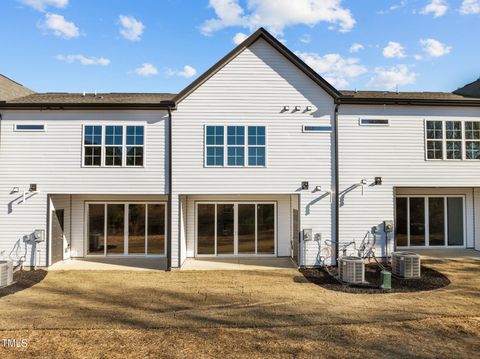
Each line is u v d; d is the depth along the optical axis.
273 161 13.33
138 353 6.29
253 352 6.30
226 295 9.82
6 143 13.12
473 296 9.58
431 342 6.70
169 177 13.14
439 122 13.86
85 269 13.08
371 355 6.18
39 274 12.16
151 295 9.87
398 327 7.42
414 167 13.69
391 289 10.23
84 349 6.46
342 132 13.55
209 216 15.36
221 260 14.57
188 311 8.50
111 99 15.02
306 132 13.39
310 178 13.38
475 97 15.74
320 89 13.48
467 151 13.91
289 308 8.67
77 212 15.34
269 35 13.20
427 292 9.97
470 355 6.19
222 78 13.32
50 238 13.27
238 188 13.23
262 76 13.37
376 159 13.60
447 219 16.34
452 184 13.75
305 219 13.33
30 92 17.47
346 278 11.00
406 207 16.23
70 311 8.53
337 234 13.30
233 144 13.28
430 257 14.27
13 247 13.00
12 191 13.05
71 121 13.23
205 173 13.19
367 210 13.51
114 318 8.03
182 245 13.74
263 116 13.34
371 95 16.45
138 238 15.64
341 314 8.22
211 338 6.90
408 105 13.70
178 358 6.09
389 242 13.49
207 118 13.25
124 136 13.25
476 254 14.87
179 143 13.20
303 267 13.19
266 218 15.48
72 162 13.17
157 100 14.85
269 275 12.11
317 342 6.70
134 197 15.66
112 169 13.19
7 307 8.84
